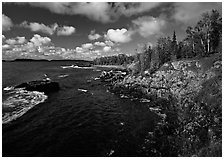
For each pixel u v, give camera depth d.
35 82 51.59
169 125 24.69
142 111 32.88
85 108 35.06
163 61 64.94
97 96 45.47
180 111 29.94
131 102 39.50
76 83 65.50
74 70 130.25
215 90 28.75
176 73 47.75
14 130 24.11
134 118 29.31
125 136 22.64
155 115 30.28
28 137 22.38
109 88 54.75
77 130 24.66
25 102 36.59
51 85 51.09
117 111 33.25
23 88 47.59
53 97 43.28
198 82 37.19
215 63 37.72
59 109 33.94
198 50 57.22
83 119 29.00
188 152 17.28
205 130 20.23
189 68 45.09
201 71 40.09
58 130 24.59
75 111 33.06
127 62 167.50
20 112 30.67
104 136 22.81
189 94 35.50
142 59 72.00
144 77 54.97
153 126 25.50
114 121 28.08
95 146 20.33
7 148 19.77
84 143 21.03
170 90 42.06
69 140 21.78
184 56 62.56
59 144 20.81
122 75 75.88
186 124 23.89
